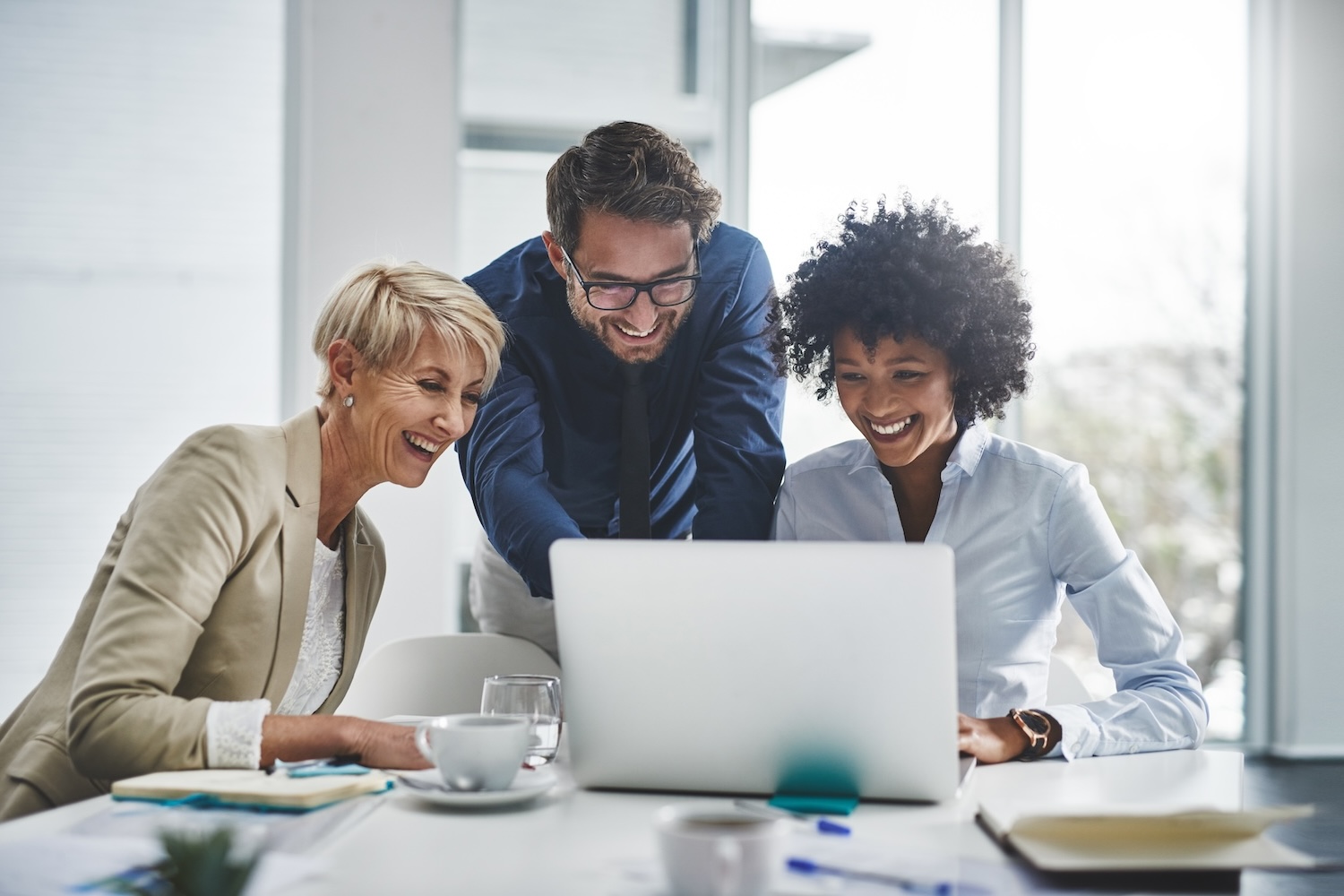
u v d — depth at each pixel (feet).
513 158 11.30
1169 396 12.50
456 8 10.96
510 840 3.15
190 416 10.86
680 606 3.54
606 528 7.68
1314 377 12.50
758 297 7.33
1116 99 12.42
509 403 7.36
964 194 12.01
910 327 5.61
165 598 4.12
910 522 6.08
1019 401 12.34
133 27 10.79
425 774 3.72
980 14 12.00
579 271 7.18
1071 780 3.95
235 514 4.39
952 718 3.43
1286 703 12.41
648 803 3.60
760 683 3.53
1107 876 2.89
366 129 10.80
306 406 10.82
